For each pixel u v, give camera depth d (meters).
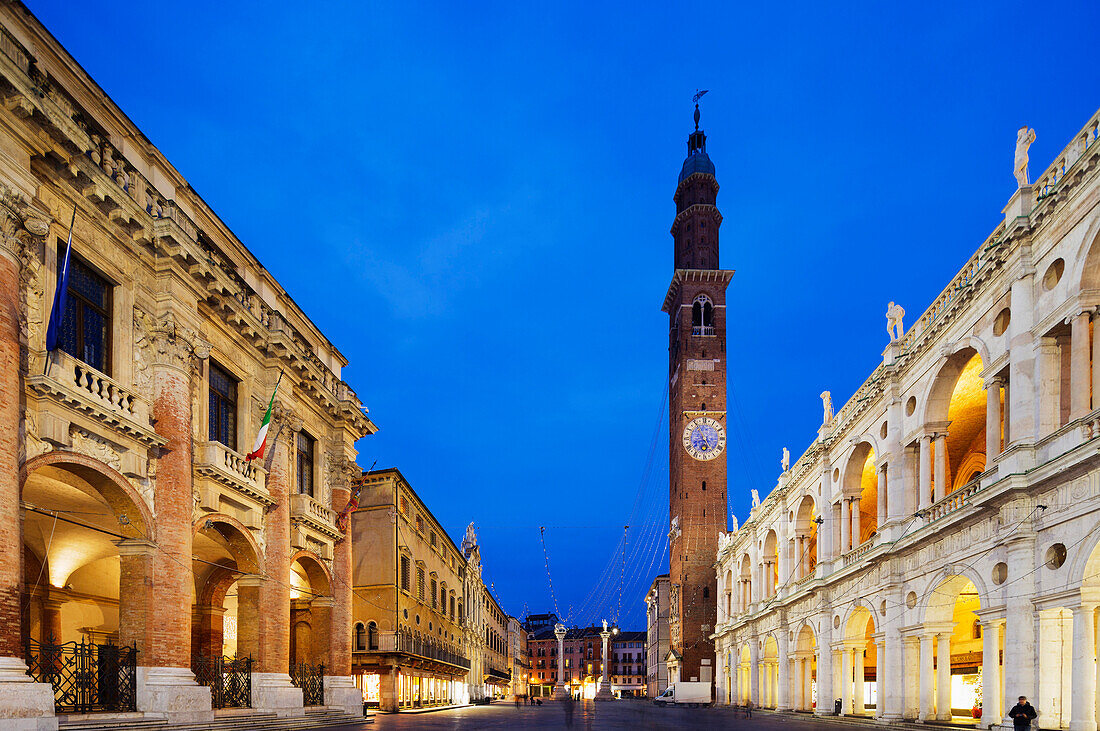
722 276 103.44
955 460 40.22
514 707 81.25
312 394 32.97
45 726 15.74
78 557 27.16
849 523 43.03
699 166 110.00
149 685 20.09
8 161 16.62
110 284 20.92
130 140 22.66
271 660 27.25
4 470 15.75
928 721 31.02
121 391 20.38
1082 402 22.61
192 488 23.14
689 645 94.50
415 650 55.41
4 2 17.39
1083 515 21.69
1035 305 25.47
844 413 43.22
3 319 16.12
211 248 26.38
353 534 52.75
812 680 52.75
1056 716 22.88
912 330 35.81
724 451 99.75
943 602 31.52
